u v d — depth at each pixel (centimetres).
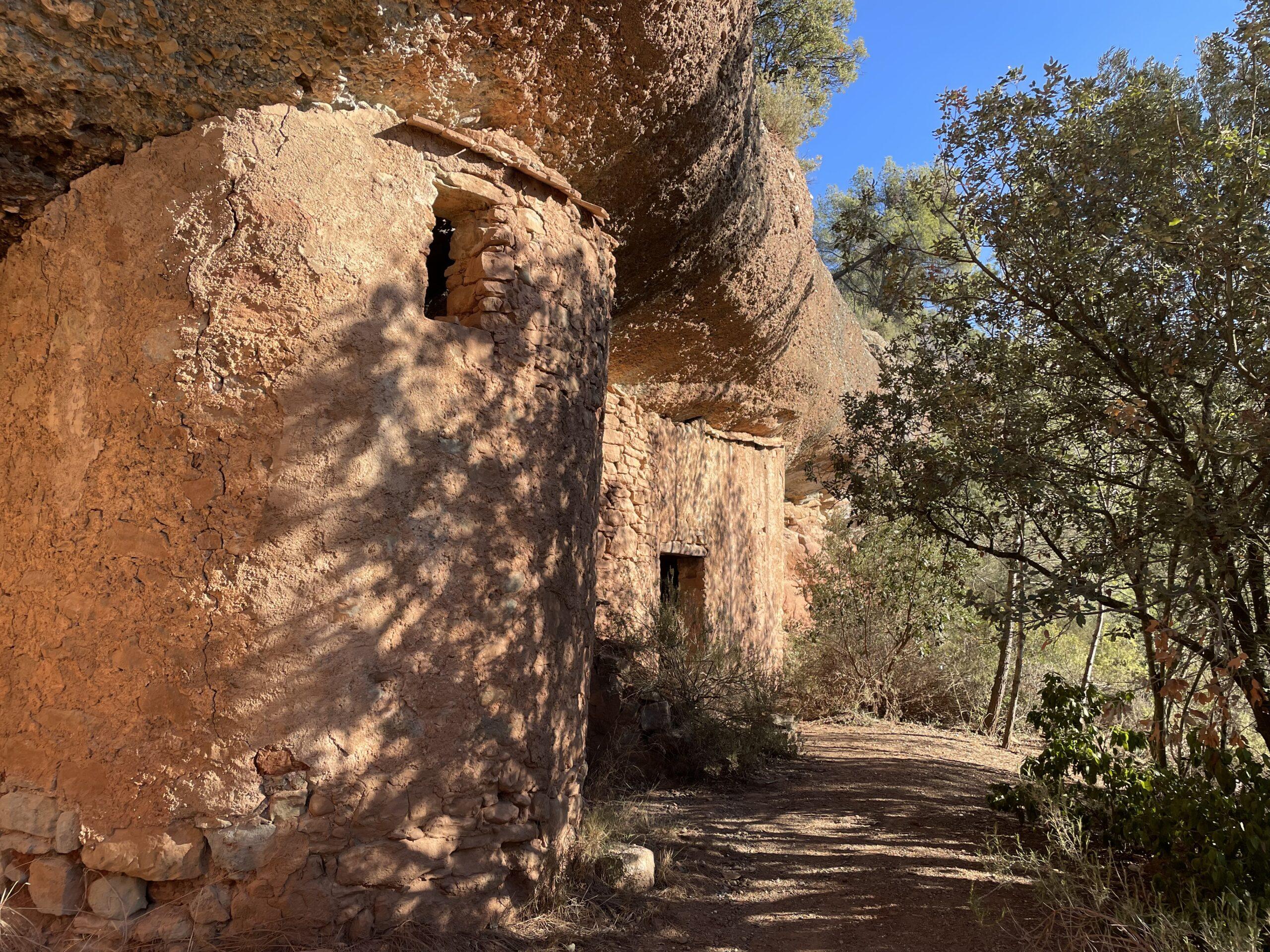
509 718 421
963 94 602
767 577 1153
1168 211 516
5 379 411
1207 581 484
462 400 415
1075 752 557
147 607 353
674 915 442
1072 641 1291
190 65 365
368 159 399
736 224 730
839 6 1602
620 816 549
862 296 1931
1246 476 512
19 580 384
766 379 1028
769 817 637
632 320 791
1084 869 423
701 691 824
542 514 450
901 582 1203
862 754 900
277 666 352
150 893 344
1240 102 539
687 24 477
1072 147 559
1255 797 394
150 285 369
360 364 382
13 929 340
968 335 670
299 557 360
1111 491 596
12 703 377
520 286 449
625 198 571
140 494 360
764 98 955
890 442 715
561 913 423
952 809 663
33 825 354
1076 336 563
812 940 417
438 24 396
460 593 405
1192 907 371
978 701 1202
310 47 377
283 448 362
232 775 342
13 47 338
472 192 434
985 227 595
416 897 374
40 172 391
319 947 340
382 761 372
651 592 919
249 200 367
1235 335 505
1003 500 654
